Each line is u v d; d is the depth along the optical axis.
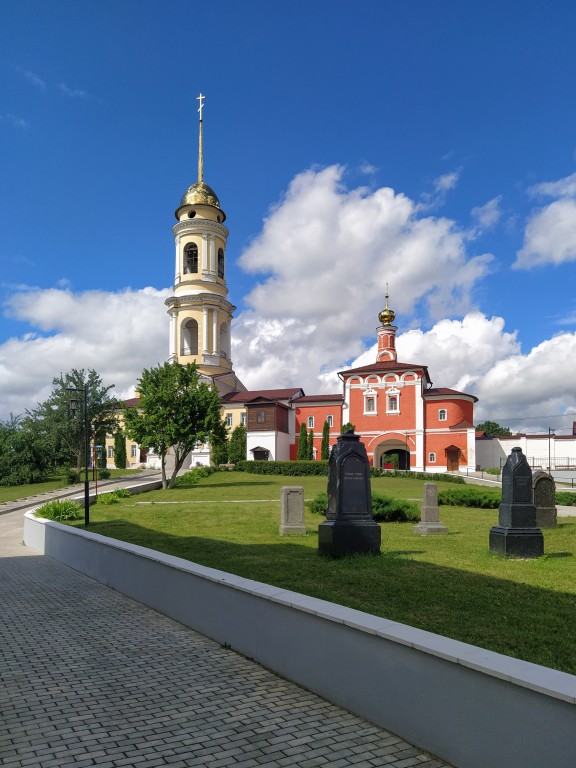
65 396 59.44
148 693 6.05
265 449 65.69
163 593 9.46
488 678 4.06
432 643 4.66
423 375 65.25
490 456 64.88
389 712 4.96
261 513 22.31
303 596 6.55
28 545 19.61
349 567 10.28
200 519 20.69
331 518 11.81
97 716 5.52
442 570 10.05
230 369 77.06
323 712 5.42
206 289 73.38
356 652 5.34
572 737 3.50
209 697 5.87
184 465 72.81
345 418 67.12
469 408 65.06
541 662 5.53
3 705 5.83
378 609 7.48
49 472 60.72
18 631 8.60
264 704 5.65
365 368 67.06
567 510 24.88
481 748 4.09
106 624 8.88
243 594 7.16
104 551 12.28
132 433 41.09
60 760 4.71
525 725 3.79
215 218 75.25
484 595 8.20
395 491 34.09
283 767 4.51
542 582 9.11
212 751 4.80
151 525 19.39
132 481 52.34
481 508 25.55
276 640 6.50
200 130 76.75
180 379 41.12
